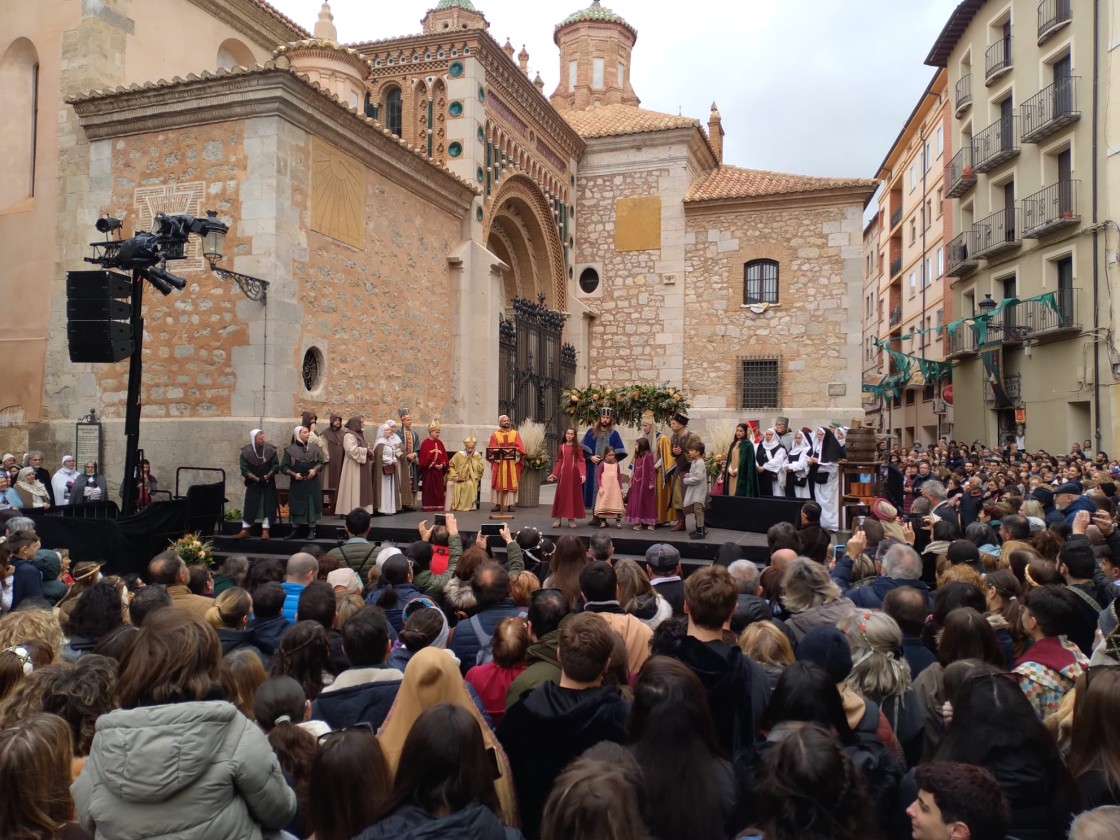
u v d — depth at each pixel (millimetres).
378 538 12391
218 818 2672
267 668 4684
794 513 12258
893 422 45188
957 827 2408
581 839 2115
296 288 13844
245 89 13484
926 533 9203
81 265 15008
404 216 17234
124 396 14516
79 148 15156
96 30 15445
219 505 12141
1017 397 25375
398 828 2387
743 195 25359
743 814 2945
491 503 17891
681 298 26078
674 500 12703
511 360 22016
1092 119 21828
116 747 2635
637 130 26375
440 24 26625
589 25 32312
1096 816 2180
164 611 3207
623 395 16328
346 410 15156
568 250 26594
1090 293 21969
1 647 4293
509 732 3420
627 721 3180
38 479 13789
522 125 23094
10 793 2506
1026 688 4027
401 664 4770
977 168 26828
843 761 2408
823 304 24891
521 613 5301
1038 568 5297
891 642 3871
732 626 4934
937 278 35906
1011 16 25672
